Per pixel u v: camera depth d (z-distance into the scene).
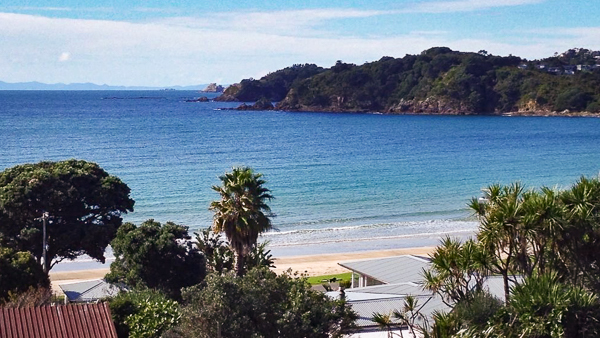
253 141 190.75
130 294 34.78
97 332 26.45
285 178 123.81
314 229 84.06
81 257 68.62
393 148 180.50
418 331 30.59
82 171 57.88
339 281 55.81
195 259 45.91
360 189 113.00
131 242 45.06
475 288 25.09
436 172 135.12
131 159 143.75
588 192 23.20
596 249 23.22
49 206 54.62
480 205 24.69
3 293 38.56
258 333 24.66
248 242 40.72
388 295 39.88
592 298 21.03
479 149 180.75
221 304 24.22
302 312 27.16
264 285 26.62
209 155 154.75
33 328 25.94
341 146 183.25
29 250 53.38
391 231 83.50
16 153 148.12
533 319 20.70
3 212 53.75
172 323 30.23
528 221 22.56
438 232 82.69
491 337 21.27
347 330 31.47
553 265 23.53
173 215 89.44
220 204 40.38
